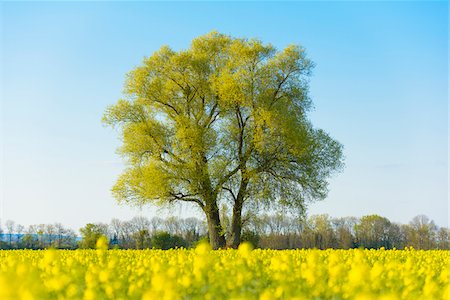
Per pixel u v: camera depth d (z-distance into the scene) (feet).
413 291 26.94
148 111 124.57
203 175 114.93
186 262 36.09
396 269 33.60
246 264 32.40
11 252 66.44
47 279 29.78
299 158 117.08
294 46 118.32
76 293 24.80
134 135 118.32
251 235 126.11
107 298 24.80
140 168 117.50
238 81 115.03
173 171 116.16
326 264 36.76
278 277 27.12
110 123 120.16
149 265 36.17
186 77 121.80
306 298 24.64
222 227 117.19
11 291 21.17
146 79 122.62
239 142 119.34
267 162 117.80
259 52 117.50
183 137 113.39
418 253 59.67
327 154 118.73
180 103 124.98
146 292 22.82
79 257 43.62
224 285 25.29
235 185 117.60
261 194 115.14
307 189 119.03
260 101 116.26
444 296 25.34
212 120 123.54
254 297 23.97
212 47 124.47
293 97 119.55
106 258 45.21
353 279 25.94
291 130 112.98
